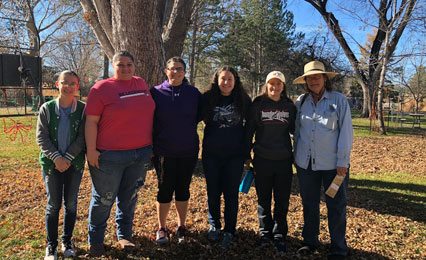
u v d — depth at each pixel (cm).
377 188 615
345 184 329
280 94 349
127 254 338
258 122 346
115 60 315
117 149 315
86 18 696
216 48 3125
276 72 336
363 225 429
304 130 338
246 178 381
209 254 346
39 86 1820
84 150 323
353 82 3931
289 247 364
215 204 370
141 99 322
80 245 354
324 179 337
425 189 612
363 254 353
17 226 396
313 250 349
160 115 343
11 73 1684
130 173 334
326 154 328
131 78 328
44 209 457
